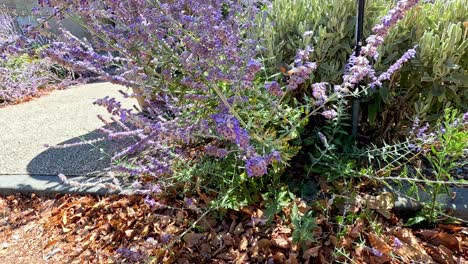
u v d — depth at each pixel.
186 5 1.52
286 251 1.46
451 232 1.50
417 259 1.36
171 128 1.52
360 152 1.82
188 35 1.39
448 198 1.59
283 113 1.71
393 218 1.54
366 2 1.92
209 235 1.59
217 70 1.35
